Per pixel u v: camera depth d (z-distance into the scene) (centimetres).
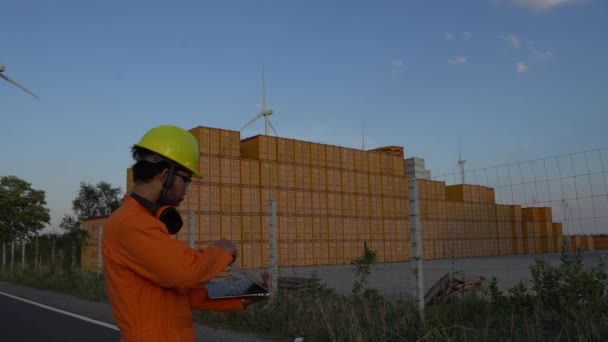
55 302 1278
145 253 176
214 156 2995
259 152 3222
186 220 2814
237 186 3067
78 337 805
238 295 211
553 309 730
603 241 4194
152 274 179
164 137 201
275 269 931
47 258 2653
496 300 782
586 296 704
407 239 4078
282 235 3244
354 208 3712
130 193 200
